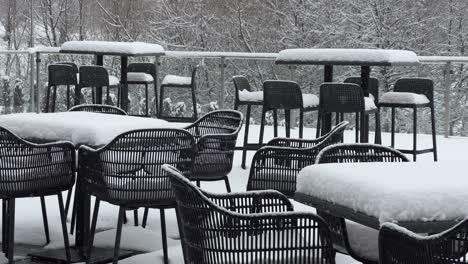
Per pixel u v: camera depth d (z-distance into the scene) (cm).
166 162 382
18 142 384
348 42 1720
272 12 1877
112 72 1221
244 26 1892
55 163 399
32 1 2175
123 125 422
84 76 904
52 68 947
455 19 1741
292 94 695
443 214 245
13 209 396
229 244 268
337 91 672
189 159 390
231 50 1925
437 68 988
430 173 279
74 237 459
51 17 2155
